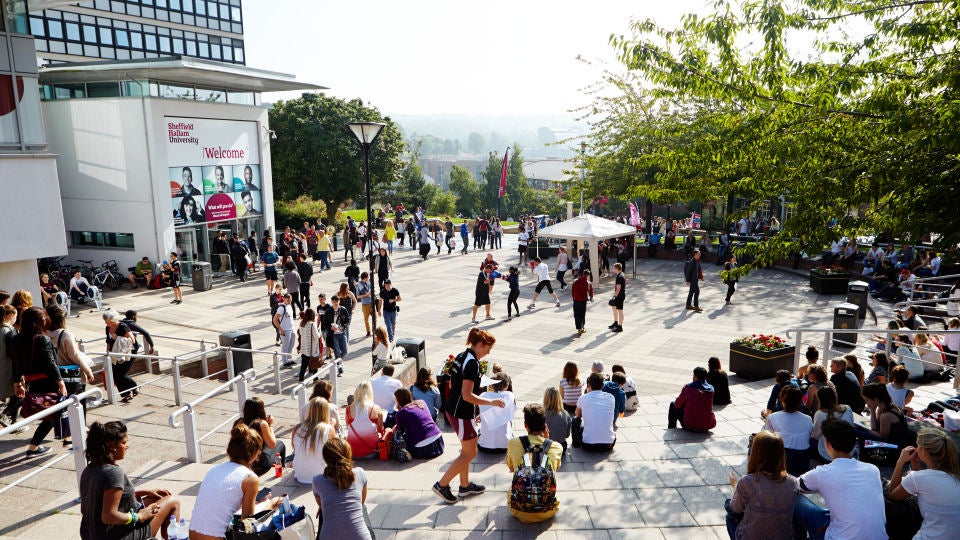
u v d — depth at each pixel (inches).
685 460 310.8
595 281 946.7
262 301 872.9
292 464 303.6
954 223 266.1
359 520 180.5
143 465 294.5
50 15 1370.6
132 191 994.1
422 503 252.2
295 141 1710.1
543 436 241.9
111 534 181.8
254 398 291.9
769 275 1024.9
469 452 247.3
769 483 179.8
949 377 458.9
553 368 573.3
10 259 538.6
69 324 714.8
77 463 245.9
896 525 204.5
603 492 265.1
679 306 814.5
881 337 527.8
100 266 1000.2
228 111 1115.3
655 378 540.7
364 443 314.3
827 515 186.7
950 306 624.4
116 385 419.2
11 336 298.8
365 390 318.0
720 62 336.2
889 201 299.4
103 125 990.4
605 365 579.2
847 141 303.6
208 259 1101.1
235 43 1818.4
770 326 704.4
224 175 1119.6
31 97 553.6
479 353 243.1
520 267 1125.7
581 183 1316.4
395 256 1259.8
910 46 309.0
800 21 314.8
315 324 526.3
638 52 345.4
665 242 1214.3
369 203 642.2
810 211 308.5
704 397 369.4
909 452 205.6
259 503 211.8
